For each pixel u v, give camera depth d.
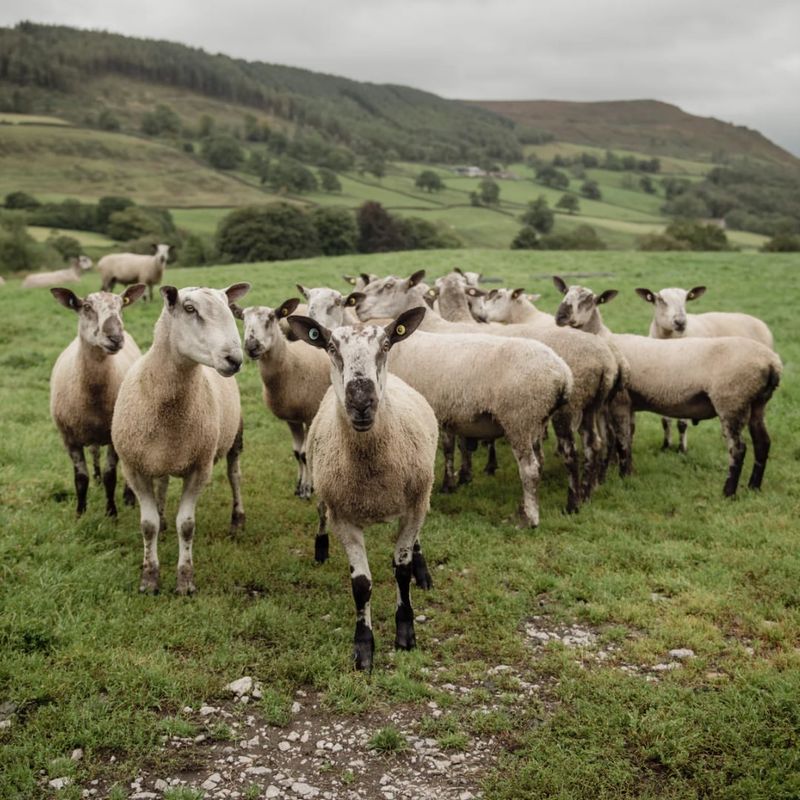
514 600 5.95
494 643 5.38
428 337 8.23
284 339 8.16
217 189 124.06
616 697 4.70
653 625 5.59
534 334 8.52
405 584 5.37
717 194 161.88
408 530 5.37
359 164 169.25
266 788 4.02
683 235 68.44
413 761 4.24
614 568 6.56
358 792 4.00
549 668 5.07
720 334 12.23
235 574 6.34
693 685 4.84
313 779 4.09
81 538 6.71
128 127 184.75
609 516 7.67
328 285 23.59
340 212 63.19
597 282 24.72
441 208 119.94
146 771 4.11
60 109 193.88
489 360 7.52
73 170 126.62
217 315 5.50
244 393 12.68
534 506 7.45
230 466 7.34
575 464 7.92
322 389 8.40
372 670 5.05
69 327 16.83
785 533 7.04
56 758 4.10
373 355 4.73
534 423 7.35
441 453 10.23
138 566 6.33
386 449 5.00
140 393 5.76
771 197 168.38
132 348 8.31
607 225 109.62
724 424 8.36
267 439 10.50
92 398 6.95
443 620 5.69
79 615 5.36
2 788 3.88
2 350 14.66
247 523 7.53
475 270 27.89
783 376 13.28
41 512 7.18
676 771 4.07
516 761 4.21
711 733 4.34
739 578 6.23
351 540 5.27
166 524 7.34
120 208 87.31
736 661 5.07
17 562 6.09
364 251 70.00
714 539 7.07
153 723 4.40
